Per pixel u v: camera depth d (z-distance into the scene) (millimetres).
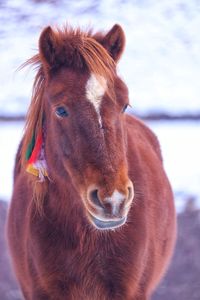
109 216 6621
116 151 6773
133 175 8008
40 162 7871
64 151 7133
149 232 8203
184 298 14578
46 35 7355
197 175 17734
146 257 8117
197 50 29938
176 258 15133
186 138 20688
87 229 7707
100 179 6688
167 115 23562
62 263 7848
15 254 8789
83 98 6902
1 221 15352
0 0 30578
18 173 9602
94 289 7938
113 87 7000
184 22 32281
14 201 8914
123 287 7867
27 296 8977
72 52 7273
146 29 31281
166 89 26344
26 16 29406
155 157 9742
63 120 7055
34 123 7883
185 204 16188
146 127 10828
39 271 7961
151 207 8500
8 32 28156
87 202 6824
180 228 15539
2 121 22219
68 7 30641
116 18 31188
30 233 7988
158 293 14680
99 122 6809
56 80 7211
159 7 33219
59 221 7809
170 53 29688
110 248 7750
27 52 26281
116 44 7707
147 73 27812
